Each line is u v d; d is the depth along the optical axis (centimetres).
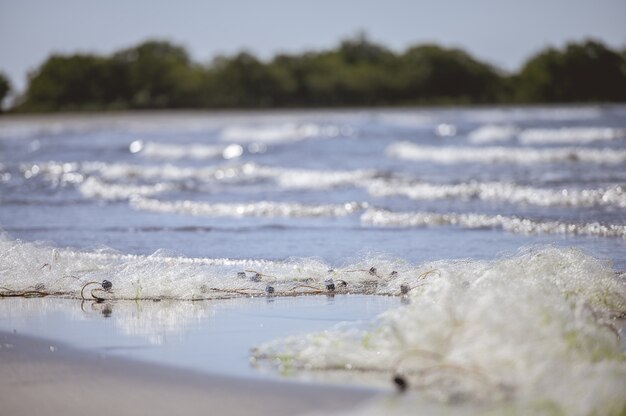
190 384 2347
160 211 6612
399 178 8006
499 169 8719
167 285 3578
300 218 6056
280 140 15100
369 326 2694
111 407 2191
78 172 9744
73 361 2605
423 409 2072
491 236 4969
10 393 2320
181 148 12625
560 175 7756
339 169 9475
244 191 7762
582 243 4597
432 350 2338
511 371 2159
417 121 19275
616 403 1978
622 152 9175
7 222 6112
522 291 2509
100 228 5700
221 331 2923
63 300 3553
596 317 2661
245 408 2147
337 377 2356
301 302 3369
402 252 4494
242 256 4478
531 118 18112
